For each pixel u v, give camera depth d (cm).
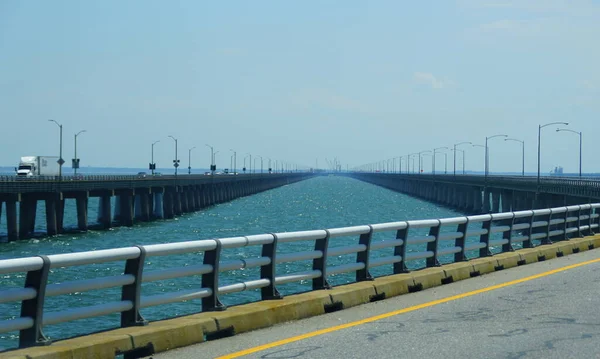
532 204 9719
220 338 1100
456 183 14250
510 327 1181
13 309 2517
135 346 966
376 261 1562
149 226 8569
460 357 971
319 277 1403
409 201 17000
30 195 6912
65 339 939
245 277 3344
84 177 9712
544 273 1891
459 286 1656
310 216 10631
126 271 1053
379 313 1312
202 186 13300
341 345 1045
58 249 5778
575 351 1012
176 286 3016
